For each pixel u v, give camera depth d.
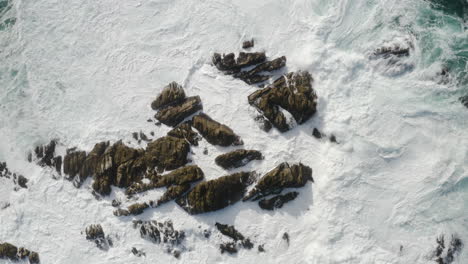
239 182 17.08
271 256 16.81
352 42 17.81
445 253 16.17
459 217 16.38
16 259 18.03
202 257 17.03
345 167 16.89
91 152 17.98
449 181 16.53
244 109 17.70
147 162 17.56
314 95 17.42
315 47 17.80
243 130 17.56
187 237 17.14
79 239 17.77
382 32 17.83
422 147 16.81
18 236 18.12
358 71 17.52
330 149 17.11
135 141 18.03
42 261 17.84
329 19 18.11
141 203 17.34
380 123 17.06
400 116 17.05
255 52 18.09
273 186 16.88
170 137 17.70
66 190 18.05
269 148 17.36
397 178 16.75
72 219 17.89
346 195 16.80
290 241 16.81
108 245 17.56
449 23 17.91
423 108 17.03
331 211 16.75
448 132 16.84
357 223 16.64
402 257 16.31
